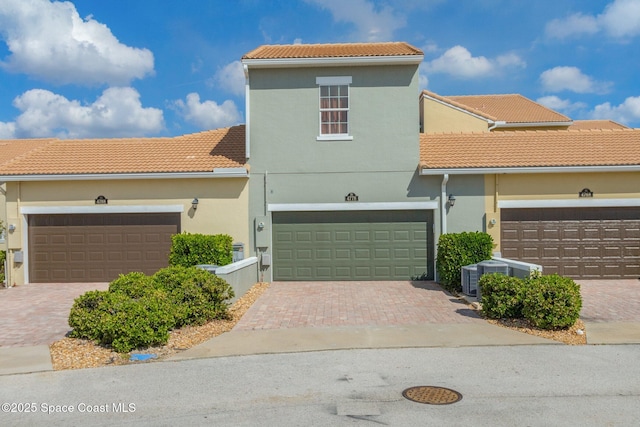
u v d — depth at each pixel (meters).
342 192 16.20
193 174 16.08
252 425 5.69
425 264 16.17
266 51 17.02
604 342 8.90
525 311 9.91
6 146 23.98
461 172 15.70
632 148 16.56
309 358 8.16
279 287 15.22
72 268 16.75
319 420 5.79
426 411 6.02
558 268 16.00
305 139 16.25
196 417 5.94
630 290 14.09
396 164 16.14
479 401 6.32
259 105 16.33
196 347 8.82
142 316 8.71
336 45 17.97
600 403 6.23
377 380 7.11
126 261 16.62
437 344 8.85
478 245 14.08
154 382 7.13
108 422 5.84
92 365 7.92
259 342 9.08
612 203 15.86
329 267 16.28
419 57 15.75
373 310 11.77
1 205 17.86
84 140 18.92
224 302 11.71
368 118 16.20
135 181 16.55
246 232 16.34
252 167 16.33
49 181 16.61
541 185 15.98
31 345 9.02
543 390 6.67
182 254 15.06
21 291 15.22
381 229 16.25
